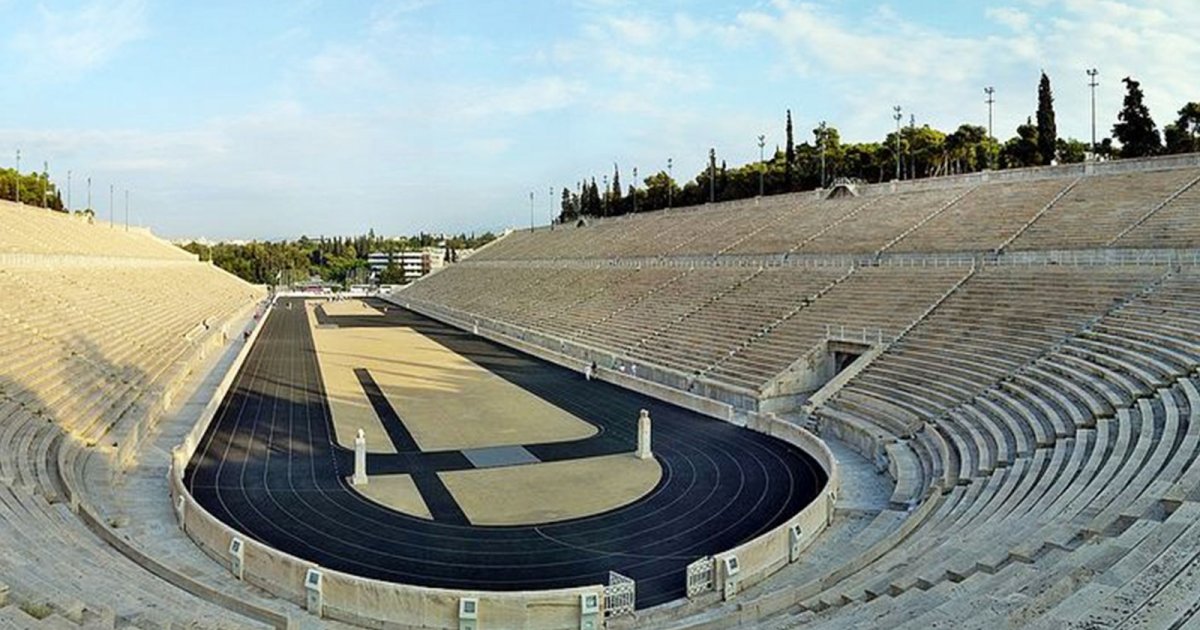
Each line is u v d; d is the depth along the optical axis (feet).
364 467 81.05
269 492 78.18
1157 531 37.76
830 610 43.55
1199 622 28.76
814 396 110.73
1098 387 78.28
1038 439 72.13
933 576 43.24
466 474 85.25
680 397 125.59
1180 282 104.47
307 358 184.14
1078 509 49.29
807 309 150.30
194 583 50.06
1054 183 172.04
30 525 53.83
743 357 137.49
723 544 65.00
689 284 204.74
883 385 107.04
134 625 37.96
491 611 49.14
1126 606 30.55
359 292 540.11
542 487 80.59
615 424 111.04
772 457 92.22
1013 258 141.38
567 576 58.44
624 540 65.77
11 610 35.68
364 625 50.08
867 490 79.41
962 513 59.88
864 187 227.61
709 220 280.72
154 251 376.27
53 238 234.79
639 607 53.06
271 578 54.85
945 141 317.42
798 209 242.17
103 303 176.86
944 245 160.56
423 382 150.00
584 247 329.52
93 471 78.18
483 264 409.28
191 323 216.13
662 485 81.30
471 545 64.34
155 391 118.83
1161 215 133.80
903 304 134.51
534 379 153.69
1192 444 54.65
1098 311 103.96
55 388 98.68
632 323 188.34
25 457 71.05
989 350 104.53
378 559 61.26
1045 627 29.68
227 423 110.32
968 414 87.15
